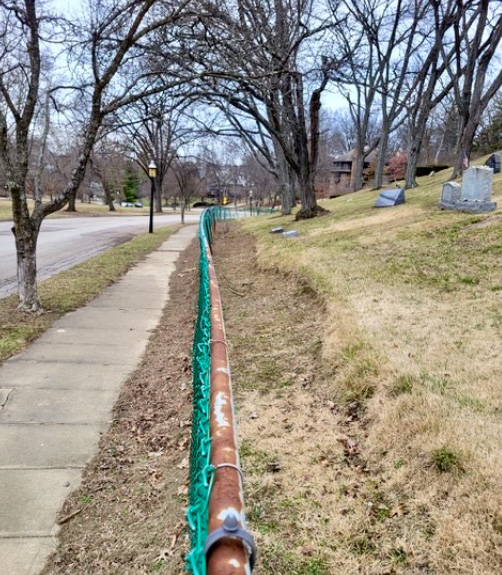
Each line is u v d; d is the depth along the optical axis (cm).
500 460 237
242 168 6350
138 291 816
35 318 613
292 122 1327
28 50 571
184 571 211
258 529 228
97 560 227
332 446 291
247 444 304
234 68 932
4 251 1234
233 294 728
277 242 1055
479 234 723
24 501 269
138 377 447
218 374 185
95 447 327
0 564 225
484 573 184
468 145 1639
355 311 493
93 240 1633
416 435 273
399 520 221
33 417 365
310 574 200
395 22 2088
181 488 271
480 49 1698
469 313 454
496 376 328
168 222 3009
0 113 567
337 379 368
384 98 2425
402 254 715
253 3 1280
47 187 3678
